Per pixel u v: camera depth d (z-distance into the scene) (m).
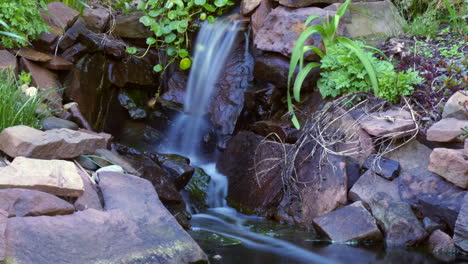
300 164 5.12
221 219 5.11
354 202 4.67
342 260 4.07
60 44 5.93
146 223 3.59
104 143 4.45
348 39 5.30
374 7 6.07
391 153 4.91
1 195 3.39
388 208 4.51
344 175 4.82
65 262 3.13
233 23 6.39
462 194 4.37
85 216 3.47
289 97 5.19
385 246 4.38
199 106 6.35
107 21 6.57
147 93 6.62
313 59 5.54
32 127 4.50
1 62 5.29
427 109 5.02
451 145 4.64
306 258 4.09
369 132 4.93
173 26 6.42
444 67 5.37
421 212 4.54
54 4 6.17
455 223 4.24
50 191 3.61
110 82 6.27
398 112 5.02
